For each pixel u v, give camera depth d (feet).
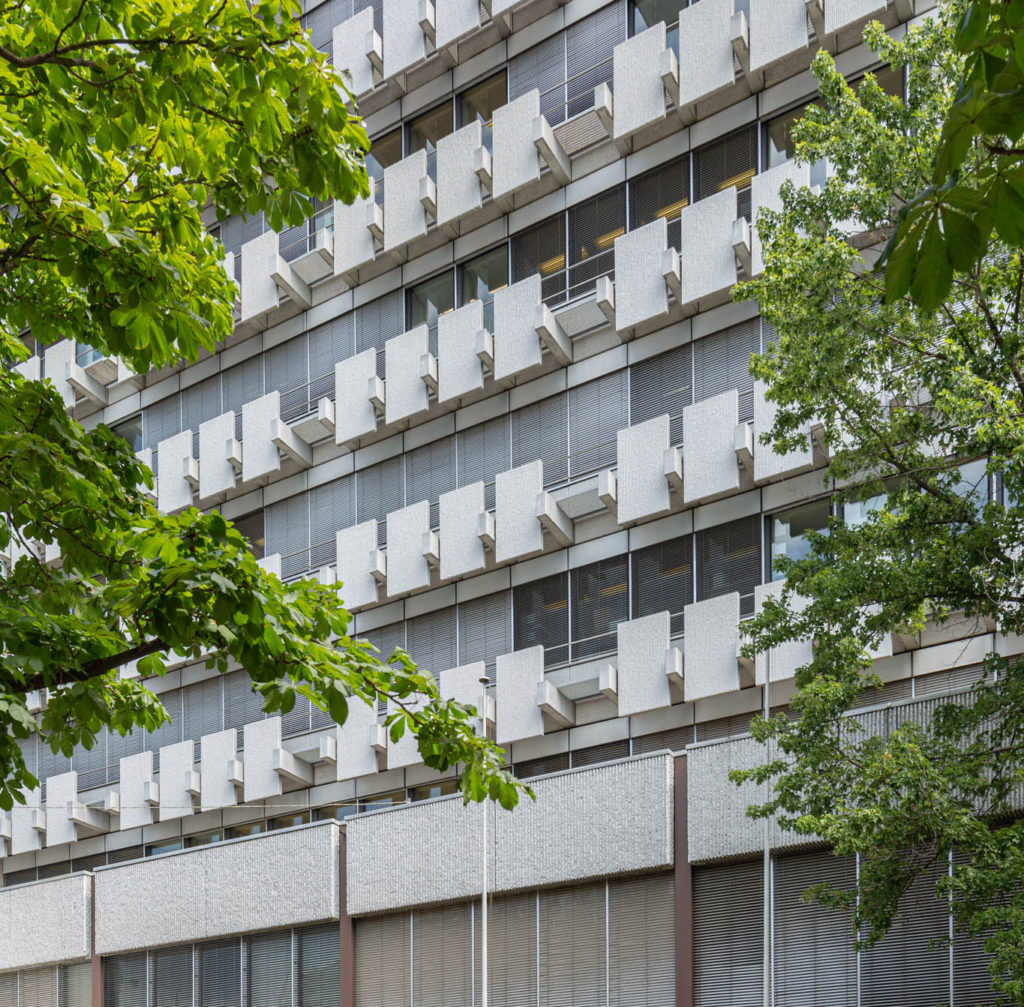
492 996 87.81
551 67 100.42
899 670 76.74
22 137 28.68
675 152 92.58
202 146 31.53
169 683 118.01
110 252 28.81
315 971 98.94
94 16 29.37
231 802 109.50
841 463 60.59
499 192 99.19
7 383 32.58
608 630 90.79
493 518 97.25
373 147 111.96
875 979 71.10
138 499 35.06
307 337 114.73
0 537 31.76
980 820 56.29
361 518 108.06
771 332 86.12
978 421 56.08
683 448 87.10
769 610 62.13
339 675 28.09
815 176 83.10
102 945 112.68
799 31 85.10
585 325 95.55
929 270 13.29
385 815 95.86
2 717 25.58
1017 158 13.01
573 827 84.89
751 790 77.00
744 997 76.07
